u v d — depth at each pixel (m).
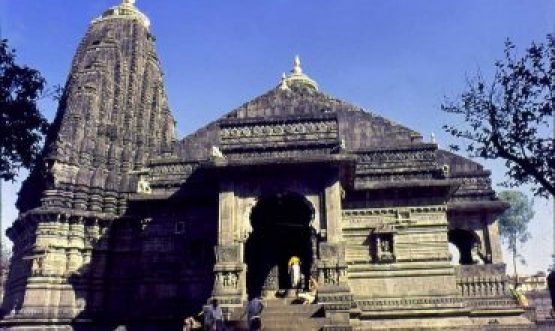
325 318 21.75
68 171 32.50
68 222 31.33
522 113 16.55
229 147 27.16
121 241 32.50
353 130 32.91
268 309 22.94
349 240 29.47
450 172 34.62
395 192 29.95
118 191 33.59
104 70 37.81
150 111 39.78
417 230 29.31
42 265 29.78
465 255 36.56
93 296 30.72
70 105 35.50
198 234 30.02
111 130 36.03
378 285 28.36
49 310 29.11
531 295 47.81
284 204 29.89
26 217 31.58
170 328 28.62
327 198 24.61
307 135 27.09
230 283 23.48
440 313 27.42
